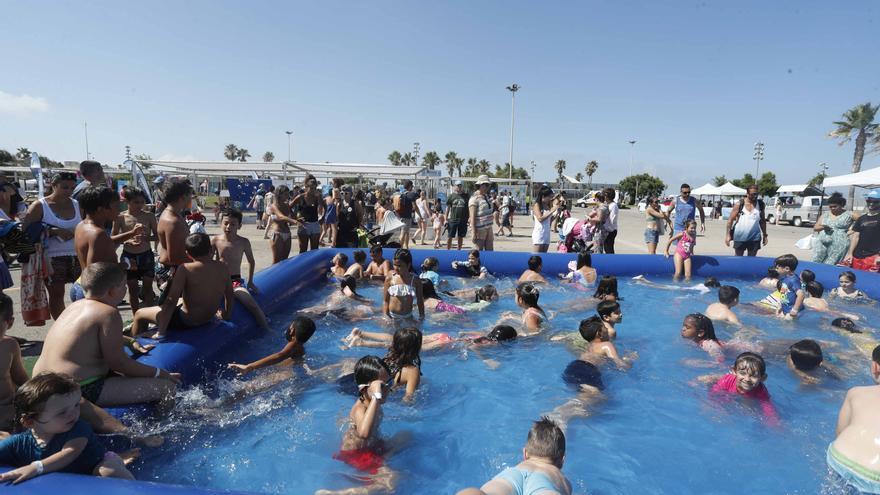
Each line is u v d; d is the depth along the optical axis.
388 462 3.16
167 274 5.34
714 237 18.73
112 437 3.00
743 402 3.99
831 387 4.36
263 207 17.89
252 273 6.14
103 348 3.09
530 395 4.21
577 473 3.08
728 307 6.30
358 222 10.52
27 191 27.00
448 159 93.44
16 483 2.10
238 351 4.82
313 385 4.25
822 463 3.19
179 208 5.03
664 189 74.75
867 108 38.47
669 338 5.70
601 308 5.51
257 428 3.52
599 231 9.97
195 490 2.12
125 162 17.81
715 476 3.06
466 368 4.79
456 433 3.55
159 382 3.44
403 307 6.25
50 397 2.26
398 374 4.04
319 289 7.84
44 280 4.88
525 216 28.84
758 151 38.16
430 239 16.45
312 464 3.11
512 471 2.26
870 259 8.03
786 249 14.84
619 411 3.91
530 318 5.86
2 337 2.84
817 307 6.71
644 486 2.96
